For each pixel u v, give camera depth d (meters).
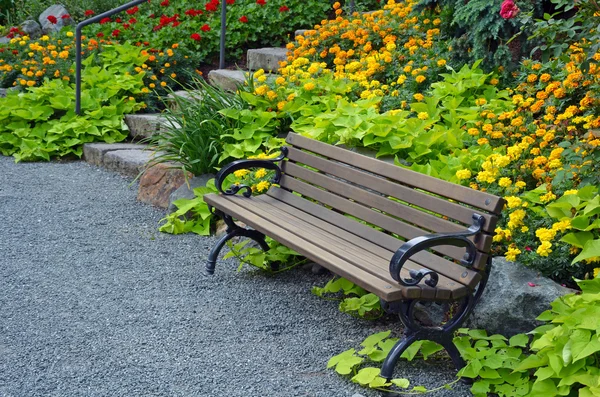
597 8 3.77
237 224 4.73
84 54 8.24
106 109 7.17
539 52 5.36
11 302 3.80
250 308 3.77
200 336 3.44
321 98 5.44
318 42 6.59
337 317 3.66
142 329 3.50
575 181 3.63
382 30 6.34
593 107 4.09
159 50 8.30
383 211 3.51
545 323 3.07
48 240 4.79
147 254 4.55
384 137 4.57
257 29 8.45
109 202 5.63
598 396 2.46
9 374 3.05
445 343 3.00
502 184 3.57
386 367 2.89
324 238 3.55
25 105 7.27
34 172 6.47
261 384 3.00
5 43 8.93
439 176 4.03
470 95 5.23
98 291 3.96
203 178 5.30
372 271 3.04
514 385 2.87
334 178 3.93
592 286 2.97
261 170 4.57
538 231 3.22
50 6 10.51
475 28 5.39
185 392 2.93
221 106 5.52
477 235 2.95
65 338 3.39
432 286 2.87
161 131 6.34
